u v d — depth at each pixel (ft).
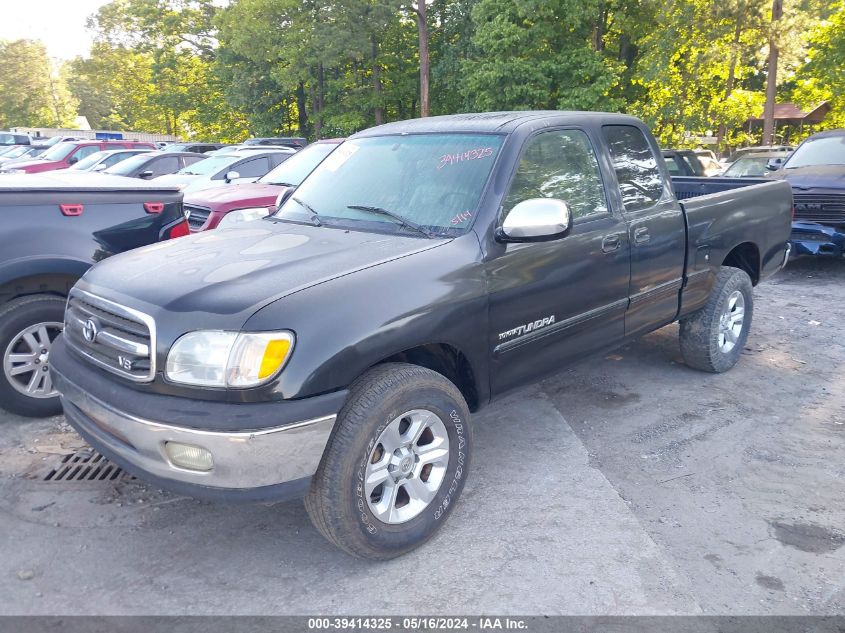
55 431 14.35
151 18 136.77
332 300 8.89
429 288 9.84
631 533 10.59
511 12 76.79
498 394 11.47
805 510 11.26
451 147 12.34
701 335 16.66
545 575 9.58
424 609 8.93
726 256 17.71
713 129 90.27
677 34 75.15
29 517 11.14
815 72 81.97
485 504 11.47
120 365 9.17
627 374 17.62
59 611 8.91
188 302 8.84
